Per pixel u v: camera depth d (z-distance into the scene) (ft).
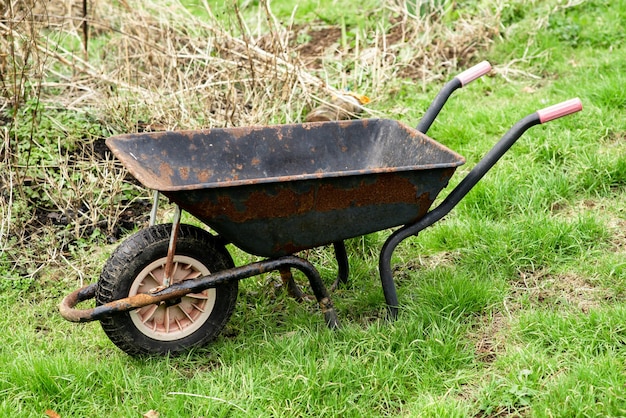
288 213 12.67
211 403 12.40
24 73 17.56
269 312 14.10
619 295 13.70
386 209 12.99
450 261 14.76
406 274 14.62
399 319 13.37
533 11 21.43
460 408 12.12
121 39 20.27
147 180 12.34
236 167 13.76
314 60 21.12
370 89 19.49
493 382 12.40
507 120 17.61
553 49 20.07
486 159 13.37
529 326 13.14
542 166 16.29
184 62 19.69
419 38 20.85
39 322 14.19
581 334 12.89
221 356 13.20
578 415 11.87
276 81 18.11
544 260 14.46
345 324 13.70
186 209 12.41
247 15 24.76
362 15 22.95
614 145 16.61
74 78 18.92
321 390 12.49
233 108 17.49
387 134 14.15
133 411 12.38
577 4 21.30
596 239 14.70
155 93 18.37
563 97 18.10
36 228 15.87
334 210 12.80
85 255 15.35
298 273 14.82
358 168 14.20
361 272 14.62
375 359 12.75
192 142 13.56
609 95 17.61
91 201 15.96
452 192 13.43
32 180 16.35
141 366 13.08
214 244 13.11
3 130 17.04
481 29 20.77
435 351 12.88
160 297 12.72
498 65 20.07
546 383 12.37
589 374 12.23
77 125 17.49
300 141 14.05
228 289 13.26
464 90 19.30
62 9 21.54
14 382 12.76
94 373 12.90
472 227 14.99
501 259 14.52
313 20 23.85
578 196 15.67
